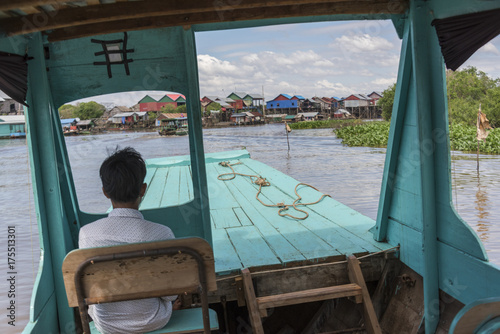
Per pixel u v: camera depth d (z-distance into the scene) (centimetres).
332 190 1099
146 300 204
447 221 304
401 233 361
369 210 873
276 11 301
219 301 332
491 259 278
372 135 2078
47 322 290
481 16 252
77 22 251
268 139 2831
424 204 314
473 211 484
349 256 344
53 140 305
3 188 1354
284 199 606
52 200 305
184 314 230
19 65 270
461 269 291
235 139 2855
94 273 189
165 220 356
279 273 340
